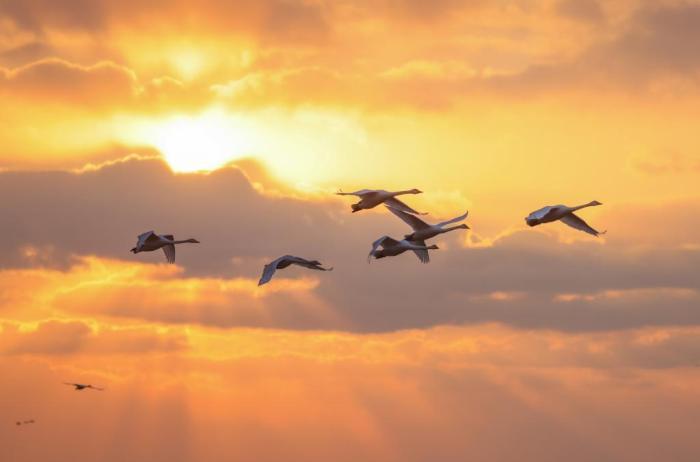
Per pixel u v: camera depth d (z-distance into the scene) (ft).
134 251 323.98
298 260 282.15
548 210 257.55
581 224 260.42
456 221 296.92
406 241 296.51
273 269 280.72
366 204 292.40
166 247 332.39
